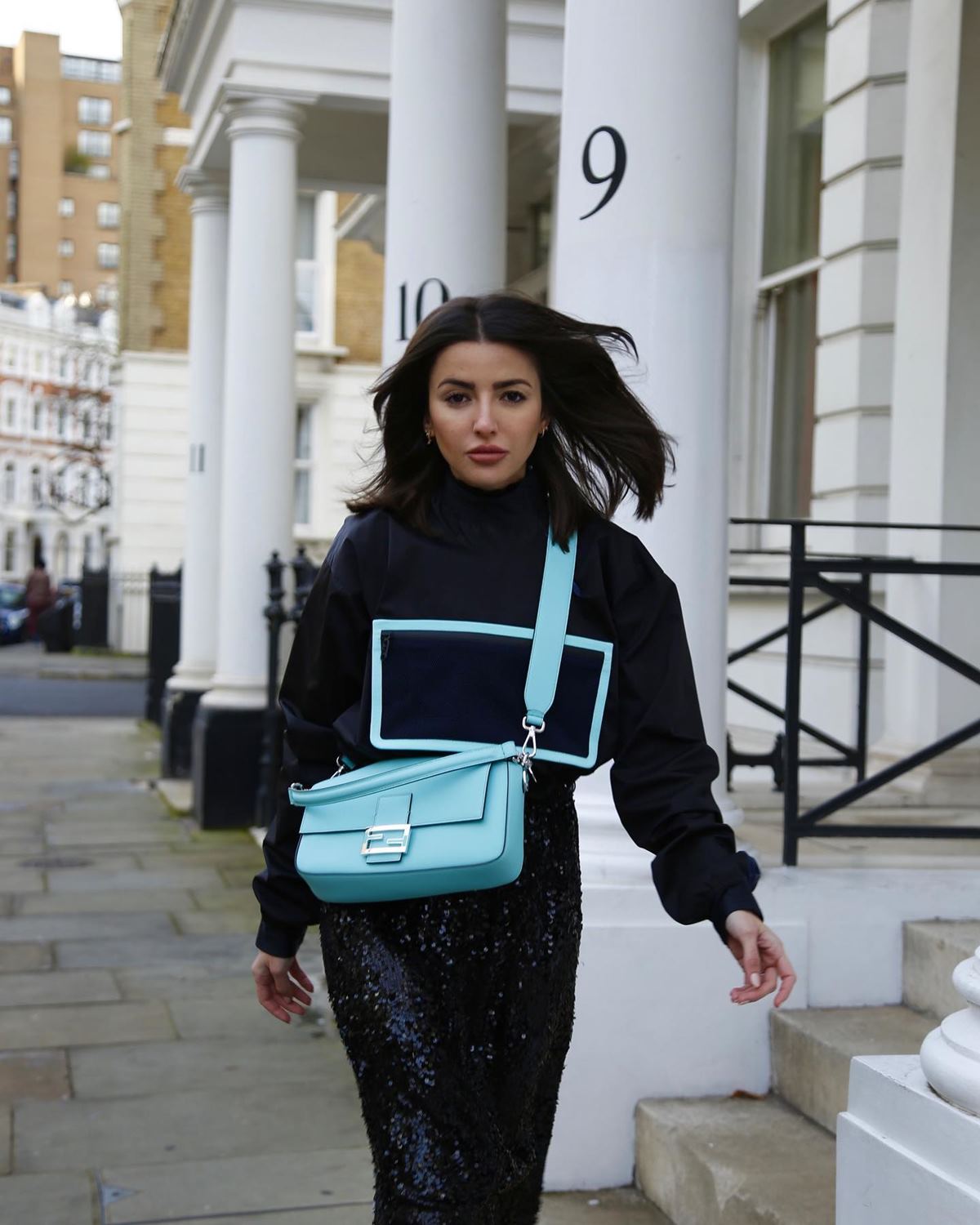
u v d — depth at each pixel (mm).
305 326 23547
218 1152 3922
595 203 3777
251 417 9070
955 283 5832
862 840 4570
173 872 7863
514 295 2195
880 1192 2275
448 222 5312
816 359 7680
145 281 25438
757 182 8125
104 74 123938
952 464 5844
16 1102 4285
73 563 85250
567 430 2275
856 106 7027
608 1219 3361
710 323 3760
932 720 5871
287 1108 4270
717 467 3783
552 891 2160
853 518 7031
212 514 11180
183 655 11453
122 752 13695
